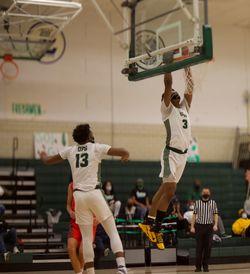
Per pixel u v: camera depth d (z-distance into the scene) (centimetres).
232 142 2448
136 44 1053
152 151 2342
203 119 2423
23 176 2034
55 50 2255
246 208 1916
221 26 2491
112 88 2322
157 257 1745
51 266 1623
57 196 2034
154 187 2166
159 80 2384
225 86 2469
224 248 1780
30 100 2211
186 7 980
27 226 1845
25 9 1681
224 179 2241
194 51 895
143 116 2348
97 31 2317
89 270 856
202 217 1502
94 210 850
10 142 2170
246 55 2512
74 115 2259
